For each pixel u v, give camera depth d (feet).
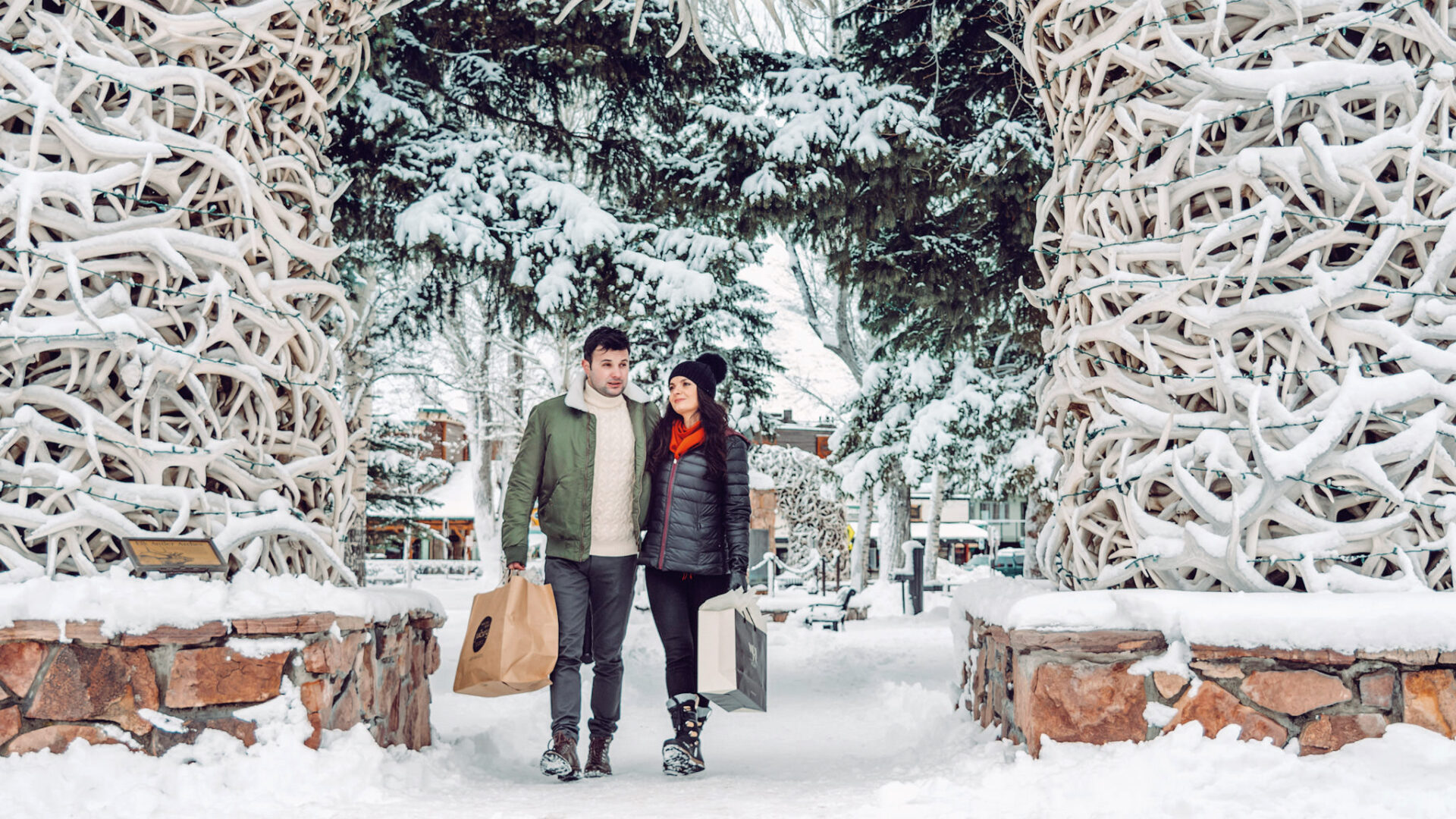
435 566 116.57
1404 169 9.96
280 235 10.91
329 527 11.51
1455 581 9.66
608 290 28.66
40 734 8.95
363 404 33.47
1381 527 9.62
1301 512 9.77
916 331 40.09
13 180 9.23
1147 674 9.66
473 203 25.96
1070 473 11.45
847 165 25.72
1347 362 9.90
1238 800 8.34
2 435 9.26
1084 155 11.46
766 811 9.48
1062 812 8.60
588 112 36.09
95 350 9.59
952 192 26.68
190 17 10.14
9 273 9.21
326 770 9.46
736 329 50.03
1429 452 9.63
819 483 84.89
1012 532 137.80
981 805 9.04
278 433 10.87
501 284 27.58
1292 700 9.29
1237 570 9.84
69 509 9.44
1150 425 10.50
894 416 67.92
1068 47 11.93
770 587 59.31
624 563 13.46
